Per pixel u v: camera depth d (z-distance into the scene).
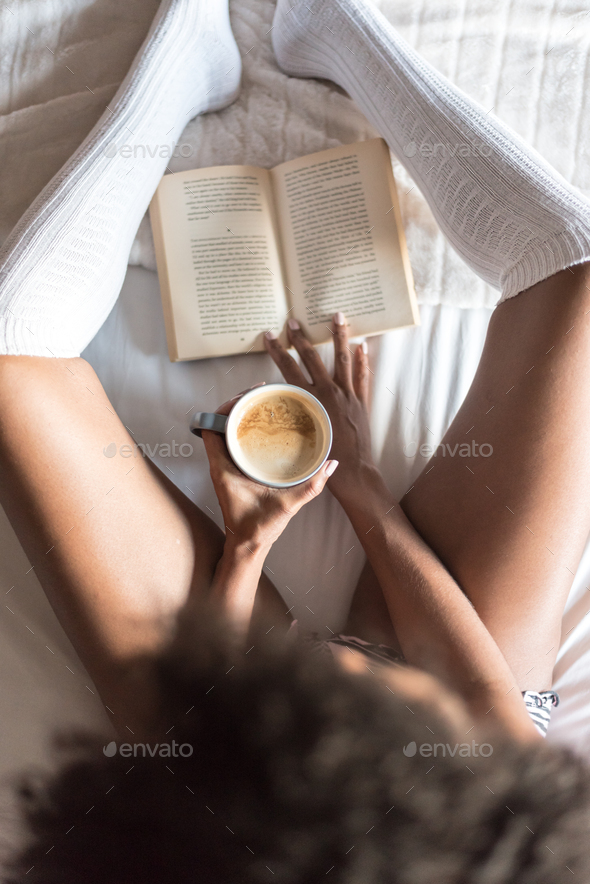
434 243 0.89
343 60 0.84
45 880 0.35
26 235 0.68
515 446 0.63
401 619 0.65
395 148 0.82
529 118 0.92
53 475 0.60
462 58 0.93
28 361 0.63
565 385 0.62
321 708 0.33
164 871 0.32
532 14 0.92
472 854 0.33
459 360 0.88
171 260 0.86
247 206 0.86
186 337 0.86
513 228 0.69
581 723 0.76
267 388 0.66
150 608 0.61
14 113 0.91
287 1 0.84
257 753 0.33
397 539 0.70
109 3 0.92
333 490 0.77
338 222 0.86
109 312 0.83
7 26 0.92
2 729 0.75
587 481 0.62
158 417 0.89
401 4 0.94
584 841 0.34
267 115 0.94
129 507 0.64
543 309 0.64
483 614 0.65
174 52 0.80
